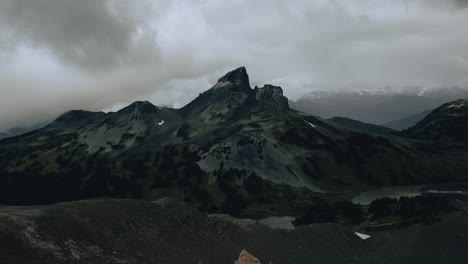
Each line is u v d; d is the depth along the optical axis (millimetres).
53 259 58562
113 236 70375
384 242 96938
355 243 97062
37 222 63844
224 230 89750
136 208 82688
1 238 57188
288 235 93188
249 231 92000
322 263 83562
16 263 53969
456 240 93812
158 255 69938
